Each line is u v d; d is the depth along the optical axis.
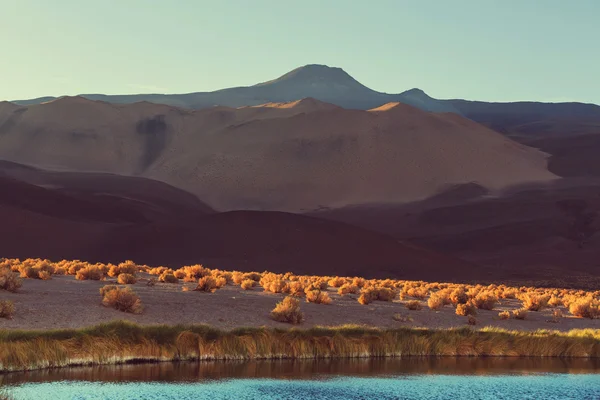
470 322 41.69
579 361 33.31
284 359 30.66
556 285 114.50
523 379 28.31
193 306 37.97
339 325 37.97
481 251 178.62
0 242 136.62
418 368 30.03
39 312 32.72
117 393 23.69
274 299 44.41
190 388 24.80
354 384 26.56
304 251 139.38
